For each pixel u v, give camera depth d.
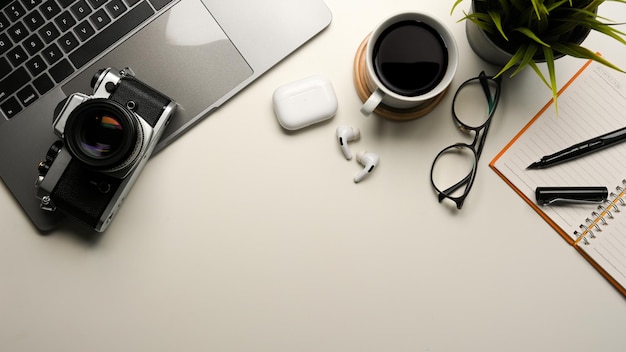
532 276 0.63
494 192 0.63
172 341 0.62
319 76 0.62
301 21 0.62
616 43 0.64
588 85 0.63
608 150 0.62
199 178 0.62
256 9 0.62
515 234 0.63
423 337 0.62
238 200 0.62
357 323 0.62
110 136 0.55
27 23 0.60
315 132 0.63
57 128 0.55
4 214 0.62
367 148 0.63
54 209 0.58
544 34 0.54
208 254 0.62
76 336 0.62
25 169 0.60
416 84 0.57
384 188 0.63
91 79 0.60
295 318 0.62
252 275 0.62
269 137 0.63
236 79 0.62
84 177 0.56
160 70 0.61
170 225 0.62
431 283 0.62
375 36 0.56
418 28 0.57
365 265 0.62
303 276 0.62
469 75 0.63
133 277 0.62
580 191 0.60
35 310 0.62
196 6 0.61
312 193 0.63
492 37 0.57
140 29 0.61
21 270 0.62
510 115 0.63
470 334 0.62
